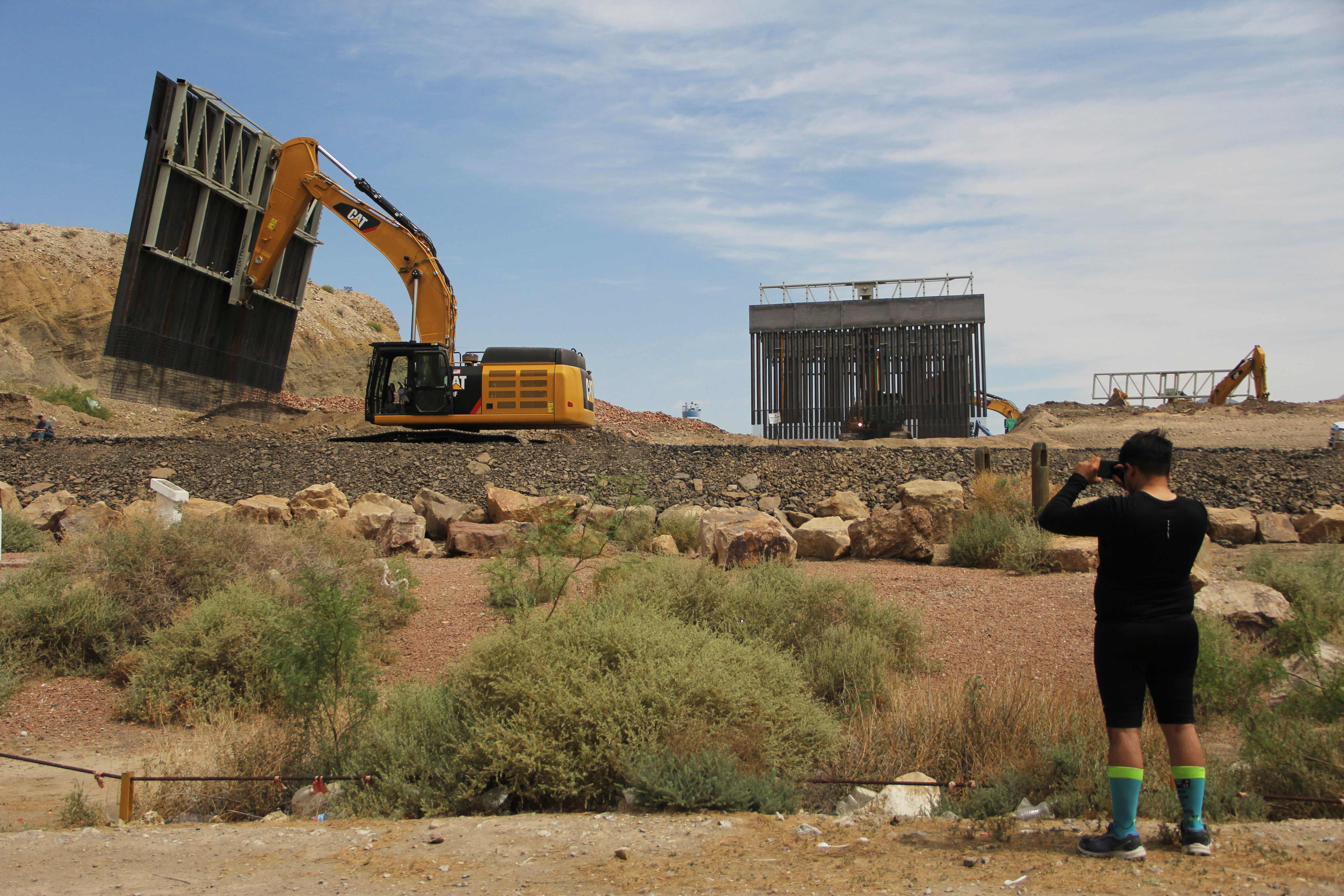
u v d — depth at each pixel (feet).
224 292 100.37
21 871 16.46
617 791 21.59
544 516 40.01
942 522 59.36
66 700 32.60
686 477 76.59
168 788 23.66
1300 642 25.44
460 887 15.20
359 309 259.60
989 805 20.11
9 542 54.44
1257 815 19.04
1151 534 15.48
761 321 150.82
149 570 38.24
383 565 41.98
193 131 90.99
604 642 24.56
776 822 18.89
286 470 75.00
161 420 134.51
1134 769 15.49
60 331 184.55
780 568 39.40
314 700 25.12
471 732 22.65
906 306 147.33
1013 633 35.76
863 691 28.89
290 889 15.34
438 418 89.61
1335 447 85.87
